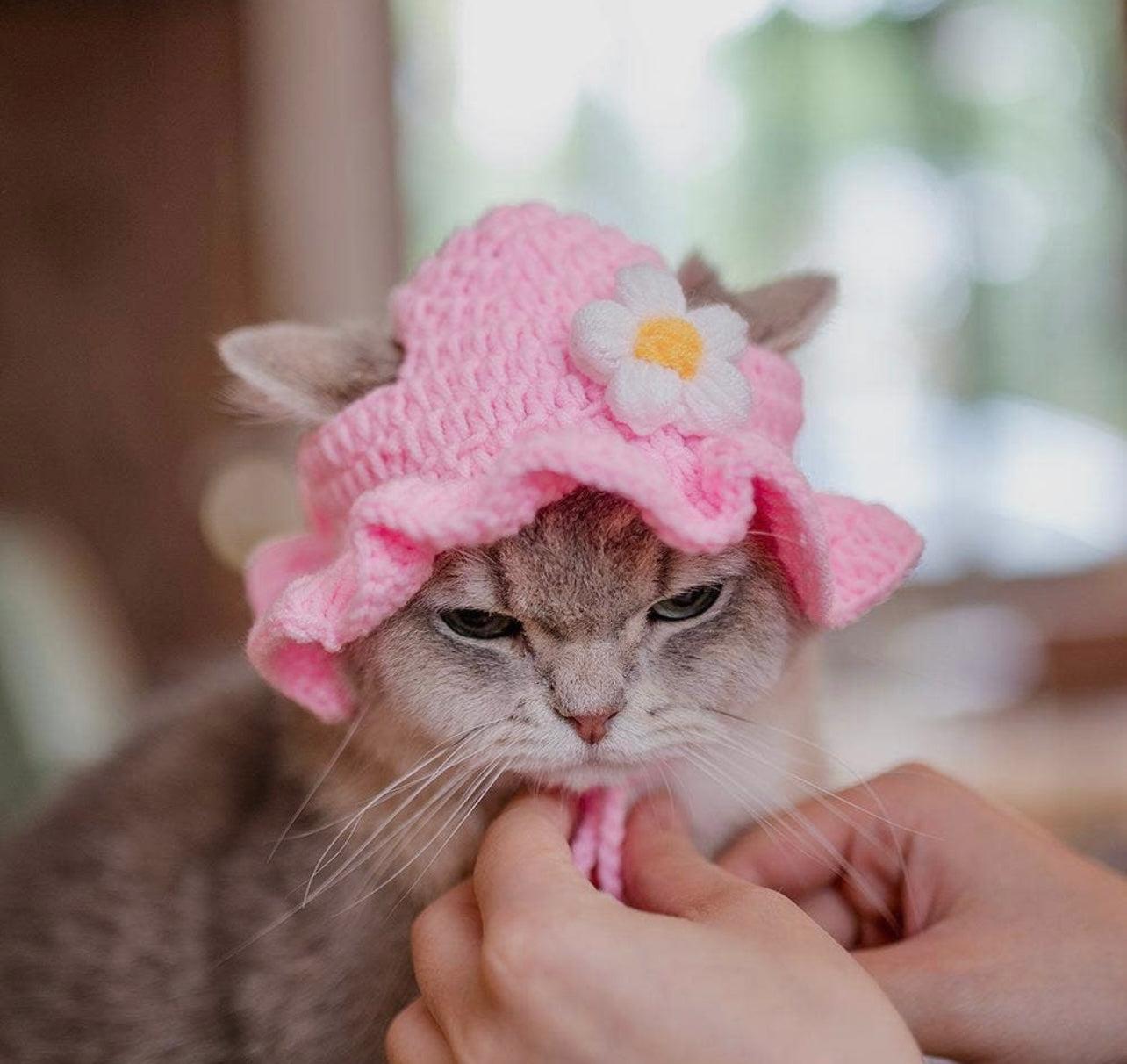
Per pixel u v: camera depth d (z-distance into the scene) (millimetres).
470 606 335
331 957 379
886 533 338
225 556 892
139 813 451
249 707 472
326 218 927
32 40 893
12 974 426
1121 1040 312
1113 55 988
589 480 279
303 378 349
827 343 976
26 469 908
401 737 362
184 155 911
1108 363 1016
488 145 965
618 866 339
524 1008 253
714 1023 244
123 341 911
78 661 659
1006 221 996
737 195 972
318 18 915
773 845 364
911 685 889
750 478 293
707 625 346
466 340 320
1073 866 340
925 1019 315
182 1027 402
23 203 898
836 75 969
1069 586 1021
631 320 307
